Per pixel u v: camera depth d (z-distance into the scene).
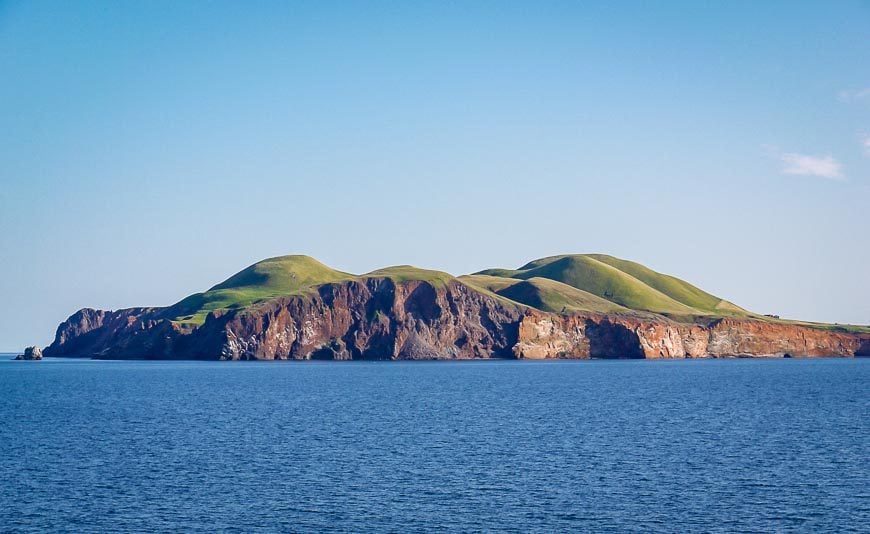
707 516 50.28
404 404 122.19
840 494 55.75
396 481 60.03
